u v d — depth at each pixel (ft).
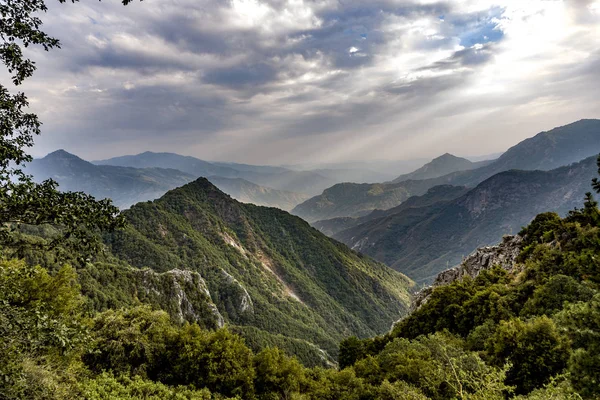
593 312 44.86
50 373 52.03
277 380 111.24
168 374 102.83
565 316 51.08
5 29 36.22
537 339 86.99
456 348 113.50
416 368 101.24
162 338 109.50
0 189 30.58
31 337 31.99
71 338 35.58
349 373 120.88
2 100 37.19
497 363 92.12
